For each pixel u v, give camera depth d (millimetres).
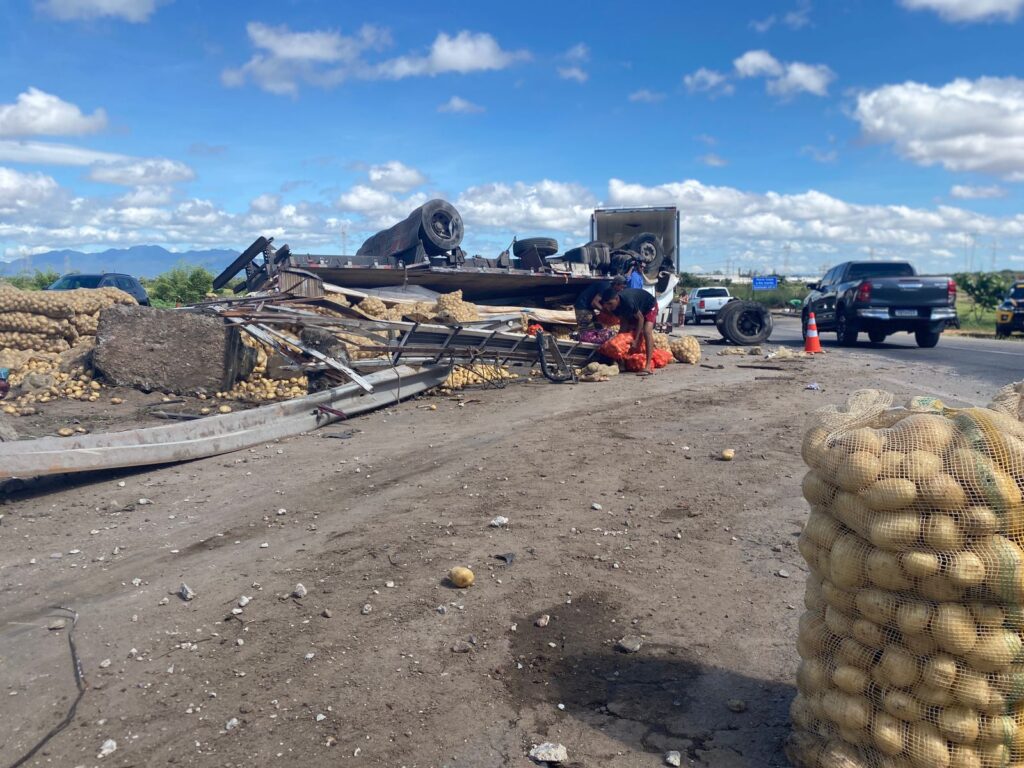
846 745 2668
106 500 6027
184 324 10094
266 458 7234
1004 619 2340
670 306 19250
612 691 3332
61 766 2877
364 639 3752
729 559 4672
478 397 10492
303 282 12906
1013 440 2391
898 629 2479
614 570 4512
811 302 21500
